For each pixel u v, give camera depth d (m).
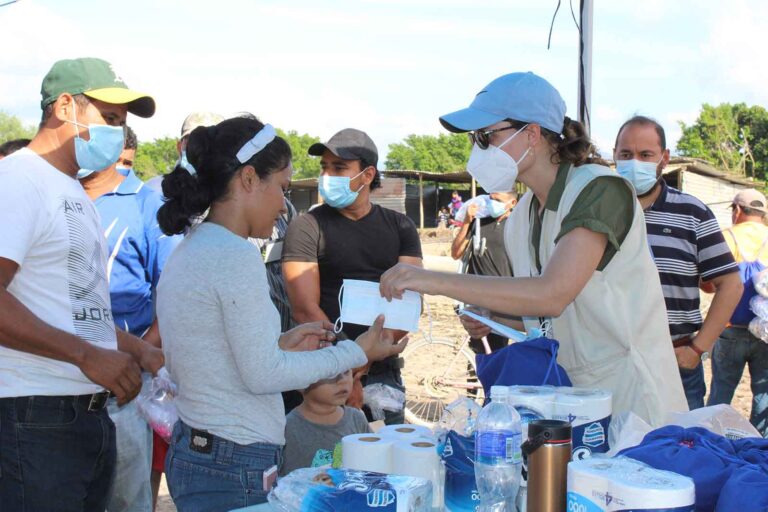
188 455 2.07
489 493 1.70
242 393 2.05
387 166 78.25
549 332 2.50
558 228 2.32
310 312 3.61
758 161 53.16
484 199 5.68
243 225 2.12
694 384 3.74
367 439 2.05
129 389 2.46
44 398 2.35
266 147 2.10
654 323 2.36
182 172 2.09
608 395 1.89
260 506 1.85
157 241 3.39
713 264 3.63
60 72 2.51
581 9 4.11
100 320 2.57
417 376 7.25
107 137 2.58
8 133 53.03
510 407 1.76
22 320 2.23
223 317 1.98
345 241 3.72
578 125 2.43
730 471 1.58
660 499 1.41
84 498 2.53
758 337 4.78
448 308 13.12
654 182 3.63
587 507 1.52
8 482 2.34
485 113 2.36
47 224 2.37
